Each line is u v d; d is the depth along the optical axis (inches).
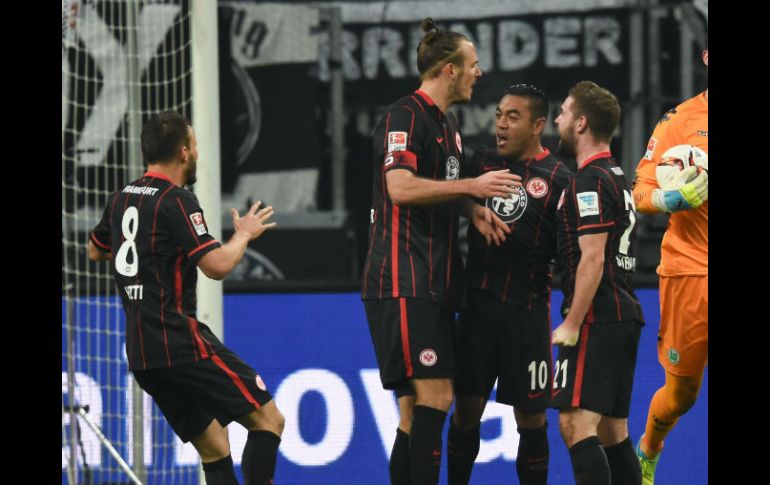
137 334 660.1
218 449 695.1
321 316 938.1
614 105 680.4
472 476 908.6
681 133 740.7
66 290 871.1
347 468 920.9
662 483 919.7
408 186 651.5
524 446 733.9
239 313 935.7
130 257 663.1
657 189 728.3
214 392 660.1
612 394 668.1
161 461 917.2
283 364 932.0
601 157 676.7
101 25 983.6
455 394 719.7
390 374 669.3
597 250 653.3
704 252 739.4
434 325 666.2
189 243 655.1
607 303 670.5
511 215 710.5
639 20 1000.2
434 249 674.2
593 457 657.6
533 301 717.3
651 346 933.2
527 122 709.3
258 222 671.1
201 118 835.4
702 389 924.6
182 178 687.1
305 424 924.0
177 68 991.6
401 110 674.8
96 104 981.8
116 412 919.7
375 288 675.4
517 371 713.6
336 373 931.3
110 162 984.3
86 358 896.9
